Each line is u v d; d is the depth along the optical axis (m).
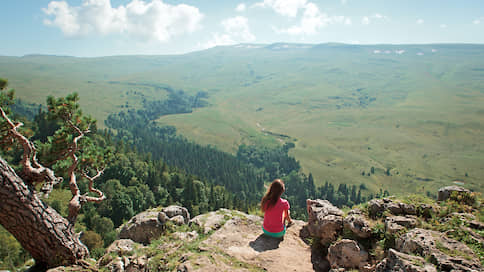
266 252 7.88
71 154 9.67
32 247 7.45
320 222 8.66
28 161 7.88
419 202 8.75
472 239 6.13
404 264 5.29
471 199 8.75
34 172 7.76
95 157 10.84
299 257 7.77
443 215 7.94
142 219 13.05
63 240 7.75
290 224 10.41
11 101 8.86
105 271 8.05
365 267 6.65
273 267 7.02
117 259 8.66
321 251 8.23
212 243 8.50
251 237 9.07
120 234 13.16
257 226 10.19
